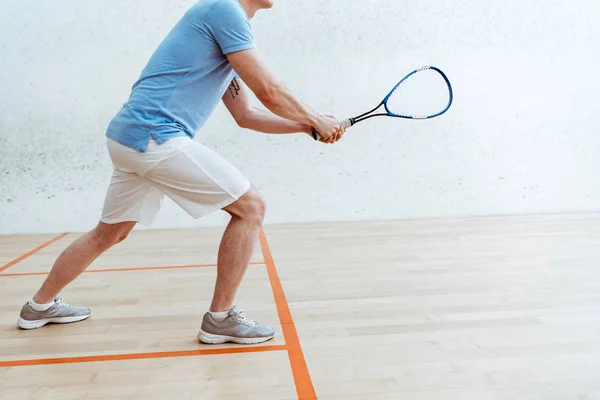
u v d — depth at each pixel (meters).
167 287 2.93
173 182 1.95
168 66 1.92
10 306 2.64
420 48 4.95
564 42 5.08
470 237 4.12
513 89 5.07
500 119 5.09
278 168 4.91
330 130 2.10
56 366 1.89
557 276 3.00
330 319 2.36
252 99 4.77
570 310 2.42
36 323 2.28
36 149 4.66
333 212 5.00
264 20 4.79
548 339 2.09
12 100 4.61
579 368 1.82
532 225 4.57
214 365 1.89
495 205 5.17
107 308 2.57
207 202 1.96
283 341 2.11
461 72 5.01
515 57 5.05
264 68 1.91
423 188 5.07
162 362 1.92
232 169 1.95
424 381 1.74
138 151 1.90
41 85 4.61
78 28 4.61
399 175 5.04
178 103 1.93
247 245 2.00
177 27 1.97
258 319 2.38
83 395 1.67
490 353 1.96
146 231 4.68
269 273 3.17
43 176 4.69
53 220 4.73
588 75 5.13
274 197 4.93
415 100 3.00
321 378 1.77
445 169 5.08
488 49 5.02
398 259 3.47
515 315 2.37
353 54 4.90
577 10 5.05
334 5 4.83
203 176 1.91
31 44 4.57
